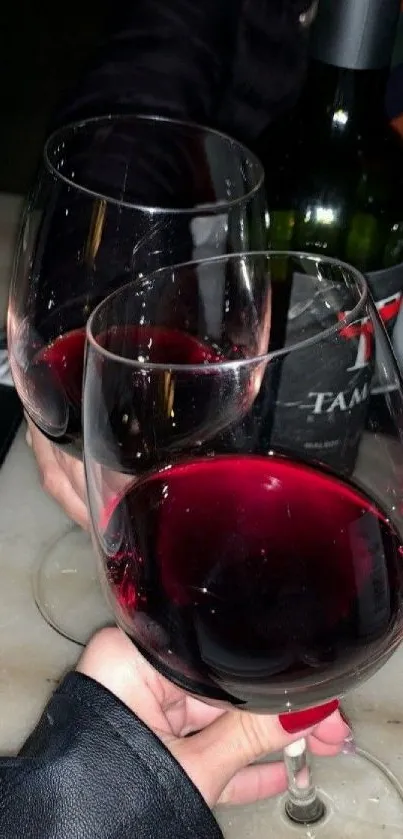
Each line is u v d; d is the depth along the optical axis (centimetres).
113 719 36
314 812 40
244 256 40
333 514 34
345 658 33
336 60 41
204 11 62
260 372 34
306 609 33
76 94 63
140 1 63
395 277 43
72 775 36
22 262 43
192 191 49
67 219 42
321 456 35
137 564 34
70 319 42
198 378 34
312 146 46
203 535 34
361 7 40
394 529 34
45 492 51
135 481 35
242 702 34
